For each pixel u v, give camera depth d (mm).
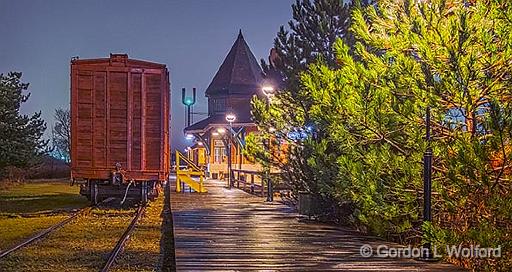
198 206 19453
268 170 17094
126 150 19938
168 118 22438
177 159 28234
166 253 12359
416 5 9828
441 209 9852
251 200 22250
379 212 9906
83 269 10773
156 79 20141
